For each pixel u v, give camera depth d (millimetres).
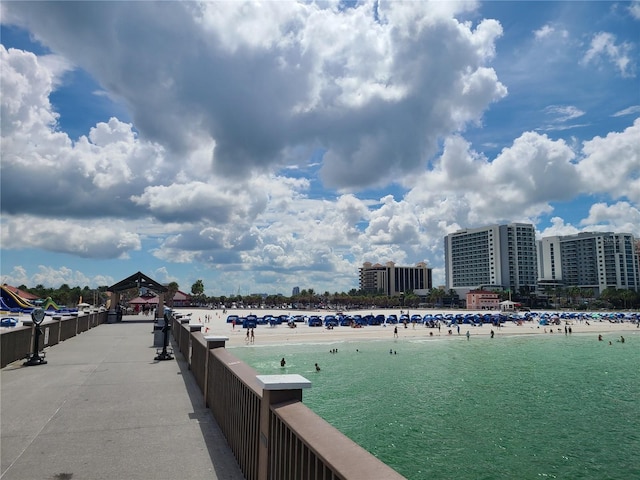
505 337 74938
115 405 7836
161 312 36188
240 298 195250
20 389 9180
